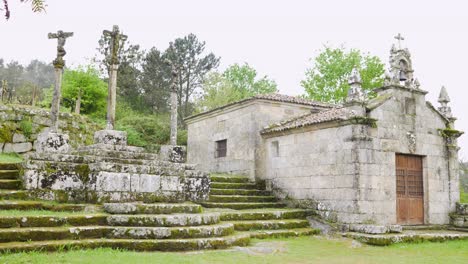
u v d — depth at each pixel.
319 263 8.77
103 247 8.51
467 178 32.22
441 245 11.97
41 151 12.77
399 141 14.54
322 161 14.81
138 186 11.80
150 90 39.31
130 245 8.70
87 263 6.89
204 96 38.47
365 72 32.16
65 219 8.98
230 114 19.80
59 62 13.67
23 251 7.57
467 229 14.69
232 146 19.39
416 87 15.50
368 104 14.17
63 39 13.79
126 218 9.55
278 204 15.92
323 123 14.63
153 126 32.50
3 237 7.82
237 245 10.15
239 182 17.50
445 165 15.78
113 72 14.25
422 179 15.19
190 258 8.08
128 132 29.09
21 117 16.52
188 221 9.99
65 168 10.94
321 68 33.97
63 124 17.89
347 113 14.04
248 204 14.98
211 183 16.16
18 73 66.75
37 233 8.21
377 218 13.54
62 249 8.02
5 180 10.73
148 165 12.93
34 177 10.54
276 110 18.56
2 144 15.76
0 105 16.16
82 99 27.64
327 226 13.84
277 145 17.33
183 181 12.98
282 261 8.73
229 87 37.78
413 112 15.16
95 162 11.60
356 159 13.48
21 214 8.87
